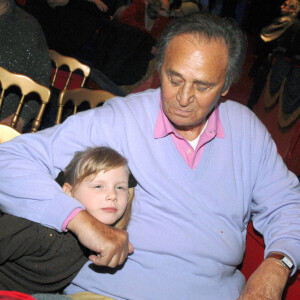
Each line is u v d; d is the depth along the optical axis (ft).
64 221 3.58
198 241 4.07
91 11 13.43
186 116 3.92
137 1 15.37
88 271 4.02
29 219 3.70
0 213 4.07
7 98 8.21
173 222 4.10
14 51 8.14
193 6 16.67
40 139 4.12
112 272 4.00
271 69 14.20
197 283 4.03
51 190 3.75
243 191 4.36
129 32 13.47
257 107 15.26
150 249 4.04
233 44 3.91
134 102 4.36
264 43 14.67
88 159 3.87
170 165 4.16
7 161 3.95
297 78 12.13
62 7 13.34
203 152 4.23
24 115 8.30
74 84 10.98
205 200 4.17
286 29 13.25
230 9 23.93
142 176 4.11
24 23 8.24
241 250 4.33
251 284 3.86
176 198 4.12
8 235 3.68
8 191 3.79
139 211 4.14
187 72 3.70
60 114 6.75
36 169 3.93
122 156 4.04
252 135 4.52
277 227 4.35
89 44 14.01
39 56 8.41
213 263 4.09
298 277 4.34
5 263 3.86
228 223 4.24
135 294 3.94
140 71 13.74
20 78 7.20
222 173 4.25
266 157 4.57
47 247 3.76
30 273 3.89
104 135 4.20
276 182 4.55
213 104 3.97
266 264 4.00
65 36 13.57
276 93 13.42
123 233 3.58
